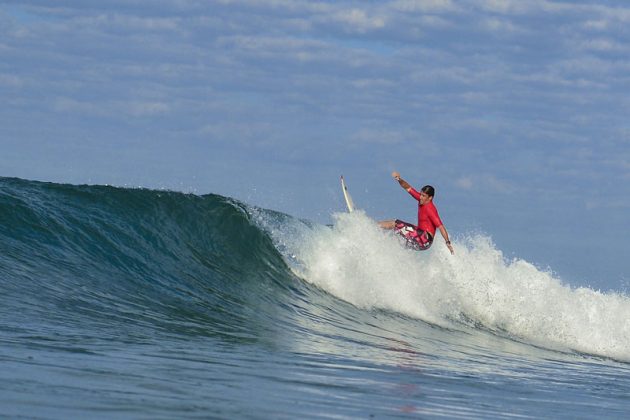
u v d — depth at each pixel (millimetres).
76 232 50500
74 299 40188
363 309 56406
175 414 21859
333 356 37844
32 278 41500
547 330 66500
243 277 55062
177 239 55875
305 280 57875
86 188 56281
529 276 68875
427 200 60531
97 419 20344
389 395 28875
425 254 65312
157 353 31859
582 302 69562
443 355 45281
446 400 29625
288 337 42219
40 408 20719
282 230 61719
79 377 25188
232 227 59500
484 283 66188
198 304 46719
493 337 59656
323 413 24250
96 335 33750
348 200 63781
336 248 60781
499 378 38906
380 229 62000
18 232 47406
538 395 34812
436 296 63250
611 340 67188
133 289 46156
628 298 71125
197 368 29703
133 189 58344
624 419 31000
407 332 52562
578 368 50844
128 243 52531
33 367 25766
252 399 25172
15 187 53781
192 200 60500
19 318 34344
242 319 45500
